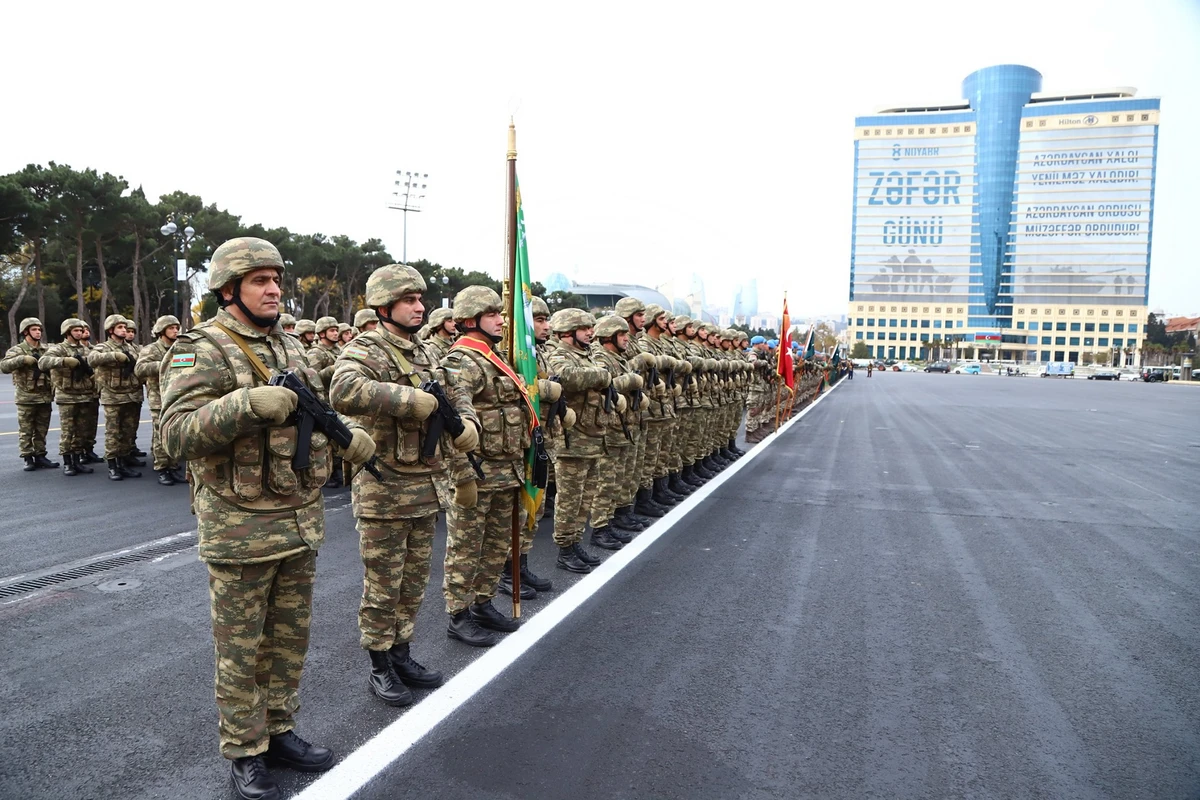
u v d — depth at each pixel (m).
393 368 3.84
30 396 9.73
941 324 143.25
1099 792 3.02
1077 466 11.69
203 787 3.03
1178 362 118.25
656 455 8.00
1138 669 4.18
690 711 3.64
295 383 2.92
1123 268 132.25
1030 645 4.49
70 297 41.41
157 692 3.80
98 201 33.91
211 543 2.88
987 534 7.17
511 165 4.92
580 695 3.80
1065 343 136.25
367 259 47.12
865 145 145.12
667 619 4.86
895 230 144.75
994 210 138.50
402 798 2.93
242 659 2.95
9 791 2.95
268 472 2.92
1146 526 7.58
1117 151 131.62
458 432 3.81
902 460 12.14
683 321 10.23
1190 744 3.40
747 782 3.05
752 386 14.66
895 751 3.30
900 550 6.56
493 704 3.71
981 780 3.09
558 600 5.22
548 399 5.29
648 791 2.99
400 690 3.73
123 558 5.96
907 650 4.39
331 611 4.95
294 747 3.15
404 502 3.74
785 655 4.30
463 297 4.64
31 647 4.30
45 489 8.65
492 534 4.64
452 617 4.54
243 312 3.04
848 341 147.88
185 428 2.69
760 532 7.15
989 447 14.06
